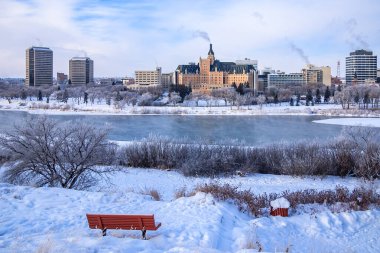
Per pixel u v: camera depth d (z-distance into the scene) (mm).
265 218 18109
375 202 21672
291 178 41938
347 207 20766
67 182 32625
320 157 44375
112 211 17141
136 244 11516
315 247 14148
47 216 15555
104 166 40094
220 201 20188
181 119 144375
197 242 13109
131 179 40312
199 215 16922
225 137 91875
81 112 171625
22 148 32344
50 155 32188
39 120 33219
